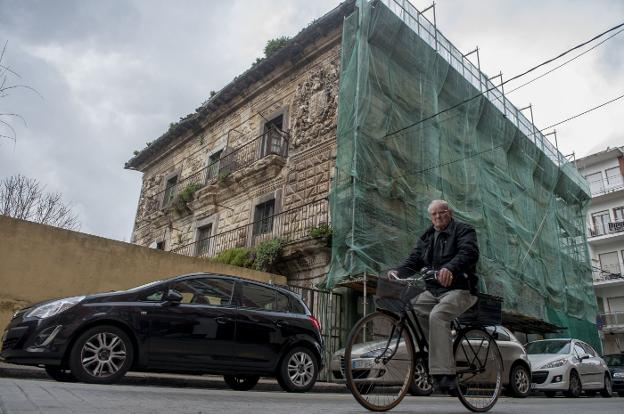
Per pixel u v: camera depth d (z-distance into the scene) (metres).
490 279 14.23
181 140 22.84
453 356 3.75
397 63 14.35
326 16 15.44
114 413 2.37
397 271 4.17
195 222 19.53
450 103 15.72
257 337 7.15
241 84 18.92
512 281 15.65
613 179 34.34
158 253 11.06
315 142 15.16
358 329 3.61
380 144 12.79
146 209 23.69
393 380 3.68
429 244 4.17
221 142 20.11
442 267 3.74
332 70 15.69
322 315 12.08
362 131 12.38
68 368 5.93
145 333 6.29
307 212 14.31
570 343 12.54
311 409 3.39
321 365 7.85
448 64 15.80
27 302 9.35
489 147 16.88
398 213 12.61
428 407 4.31
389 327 3.83
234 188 17.84
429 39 15.65
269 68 17.86
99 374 5.89
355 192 11.66
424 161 13.73
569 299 20.06
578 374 11.70
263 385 8.88
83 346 5.88
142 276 10.73
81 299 6.18
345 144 12.61
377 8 13.83
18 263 9.45
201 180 20.31
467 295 3.84
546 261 18.77
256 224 16.30
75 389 3.68
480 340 4.19
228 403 3.46
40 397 2.81
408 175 13.24
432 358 3.67
